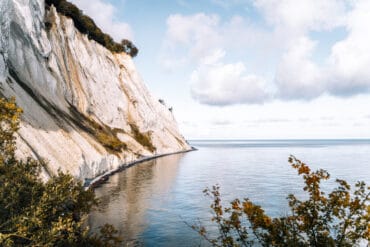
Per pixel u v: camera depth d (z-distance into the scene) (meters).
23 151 28.52
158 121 134.75
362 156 139.88
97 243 11.97
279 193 44.59
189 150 175.75
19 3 55.72
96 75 95.69
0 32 39.53
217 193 7.71
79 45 92.12
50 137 40.69
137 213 33.12
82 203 12.55
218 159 121.62
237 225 7.14
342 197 6.11
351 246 5.88
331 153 168.88
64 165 38.19
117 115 101.50
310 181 6.25
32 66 53.75
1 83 36.06
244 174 70.50
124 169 73.25
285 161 112.19
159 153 121.19
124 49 137.75
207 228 28.05
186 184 54.22
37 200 9.61
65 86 70.81
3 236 7.14
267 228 6.55
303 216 6.50
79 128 61.31
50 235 8.36
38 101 47.28
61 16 87.12
